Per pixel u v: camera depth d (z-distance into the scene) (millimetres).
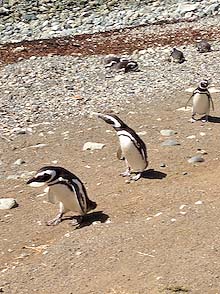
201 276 7637
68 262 8422
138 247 8461
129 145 11062
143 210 9992
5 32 33094
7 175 12562
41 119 16406
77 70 21078
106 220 9773
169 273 7773
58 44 25734
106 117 11273
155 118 15586
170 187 10820
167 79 19484
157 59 22203
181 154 12664
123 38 26562
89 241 8812
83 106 17250
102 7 35594
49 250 8875
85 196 9672
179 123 15031
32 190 11617
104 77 20125
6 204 10875
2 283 8188
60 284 7969
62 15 35062
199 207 9438
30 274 8320
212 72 20078
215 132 14203
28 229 9977
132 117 15789
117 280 7812
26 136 14977
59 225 9922
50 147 13977
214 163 12047
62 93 18594
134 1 35625
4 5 36656
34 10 35938
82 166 12523
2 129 15688
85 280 7949
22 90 19125
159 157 12539
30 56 23469
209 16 31234
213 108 15188
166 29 28141
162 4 34531
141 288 7582
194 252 8141
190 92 17875
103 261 8281
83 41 26391
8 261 8992
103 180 11633
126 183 11359
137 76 20016
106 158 12898
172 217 9188
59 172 9453
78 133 14820
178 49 23516
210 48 22891
